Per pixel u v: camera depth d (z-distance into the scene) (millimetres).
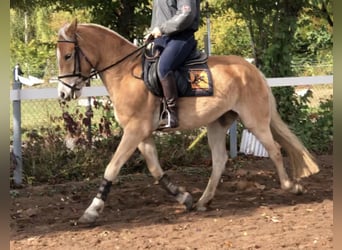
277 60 10203
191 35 6227
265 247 5223
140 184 8078
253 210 6594
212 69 6387
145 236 5668
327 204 6766
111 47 6297
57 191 7746
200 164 9258
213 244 5355
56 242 5551
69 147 8719
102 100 9156
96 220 6203
